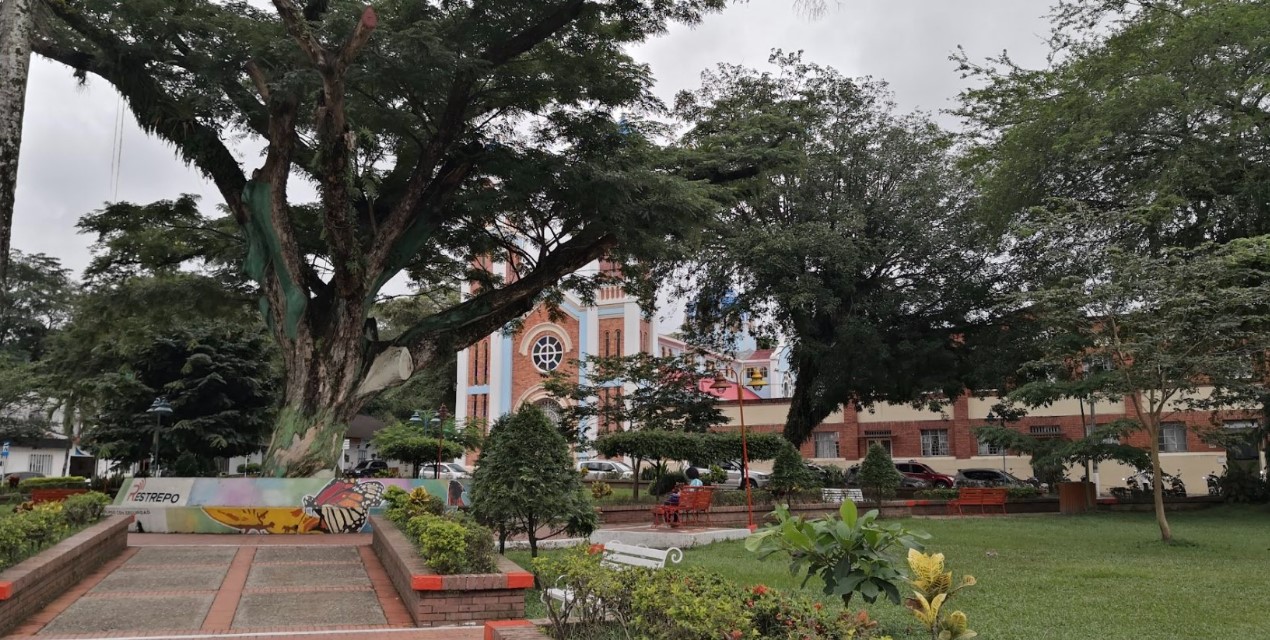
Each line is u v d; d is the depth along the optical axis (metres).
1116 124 21.48
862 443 42.50
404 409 52.00
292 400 16.58
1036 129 22.61
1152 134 22.12
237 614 8.08
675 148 21.22
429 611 7.66
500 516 10.09
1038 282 24.89
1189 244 22.16
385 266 17.50
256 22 15.25
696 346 32.62
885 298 28.02
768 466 43.75
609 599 5.15
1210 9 20.12
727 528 18.41
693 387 28.06
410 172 18.61
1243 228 21.75
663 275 29.36
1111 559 13.52
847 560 5.14
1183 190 21.50
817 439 43.44
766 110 26.38
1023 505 26.12
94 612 8.02
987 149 25.92
